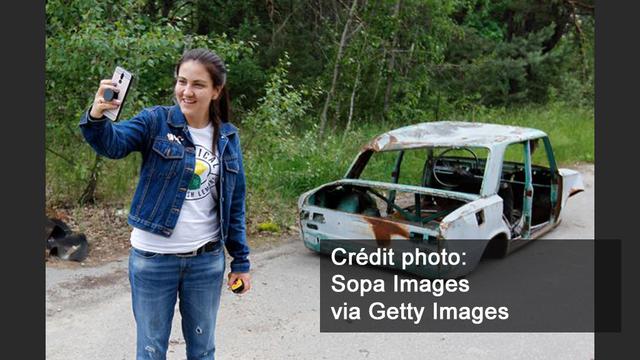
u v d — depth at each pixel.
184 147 2.78
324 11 12.48
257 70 12.28
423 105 13.61
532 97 19.11
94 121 2.51
